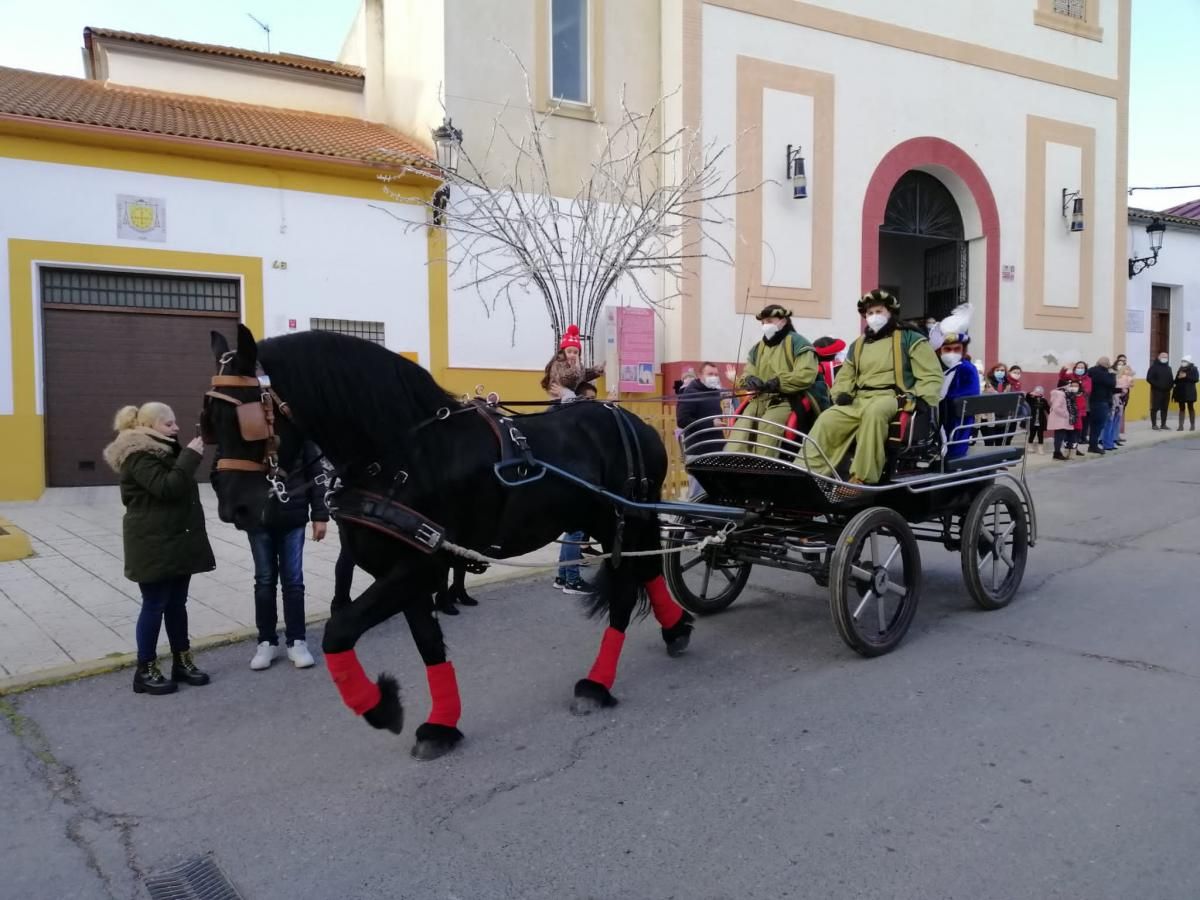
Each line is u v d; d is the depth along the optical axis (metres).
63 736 4.70
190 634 6.27
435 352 13.13
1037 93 17.77
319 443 4.01
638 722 4.67
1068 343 18.44
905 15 16.09
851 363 6.19
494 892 3.19
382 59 16.22
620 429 5.18
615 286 12.84
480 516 4.34
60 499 11.23
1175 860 3.21
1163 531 8.85
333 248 12.53
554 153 13.84
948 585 7.22
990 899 3.02
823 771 4.02
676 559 6.22
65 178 11.07
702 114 14.23
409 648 6.02
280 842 3.58
